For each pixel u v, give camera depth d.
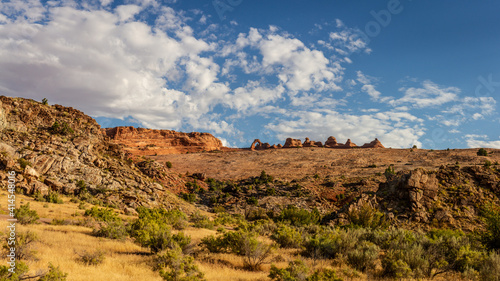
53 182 47.78
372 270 14.05
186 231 27.16
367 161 125.75
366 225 32.38
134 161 90.94
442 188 41.03
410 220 36.00
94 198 48.81
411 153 134.75
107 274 10.78
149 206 52.81
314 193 83.12
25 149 54.72
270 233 27.62
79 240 17.31
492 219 20.97
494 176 41.56
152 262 13.05
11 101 65.56
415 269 13.65
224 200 79.38
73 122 73.25
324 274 10.20
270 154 158.38
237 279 11.50
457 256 15.34
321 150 164.12
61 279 8.75
